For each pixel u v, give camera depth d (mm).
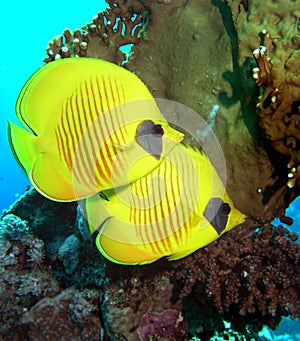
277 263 689
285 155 640
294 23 606
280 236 706
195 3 822
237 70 727
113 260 505
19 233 982
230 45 743
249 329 875
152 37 882
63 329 854
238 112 718
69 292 886
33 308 880
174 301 807
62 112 386
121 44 911
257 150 673
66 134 390
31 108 375
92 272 854
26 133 378
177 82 826
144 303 790
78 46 880
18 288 924
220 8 773
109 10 896
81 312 826
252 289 690
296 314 669
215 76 763
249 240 729
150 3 856
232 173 729
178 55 828
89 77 391
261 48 569
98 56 897
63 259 913
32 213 1098
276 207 737
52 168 390
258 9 643
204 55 790
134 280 796
